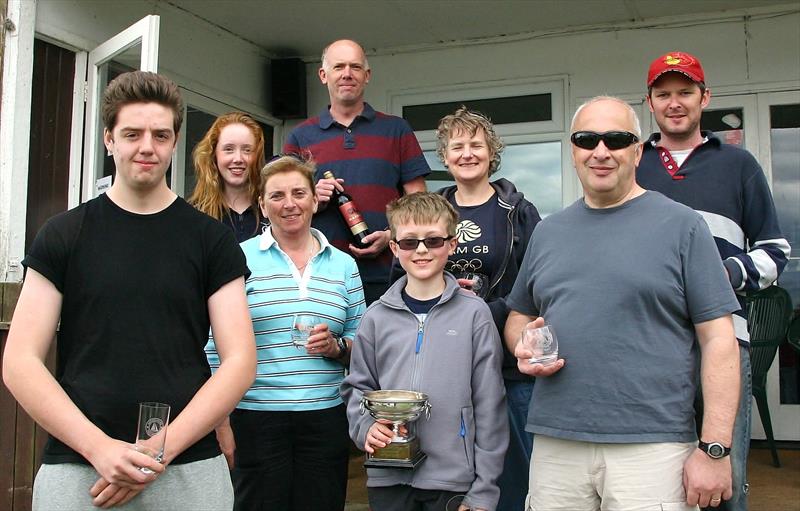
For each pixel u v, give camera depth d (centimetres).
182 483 153
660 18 459
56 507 145
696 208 221
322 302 225
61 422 141
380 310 215
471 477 197
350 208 276
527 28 480
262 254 229
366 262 280
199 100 470
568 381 172
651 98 232
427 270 209
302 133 300
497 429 201
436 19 464
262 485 215
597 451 170
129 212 158
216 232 164
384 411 189
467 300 211
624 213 177
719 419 161
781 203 446
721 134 454
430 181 509
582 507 173
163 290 154
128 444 143
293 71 524
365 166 288
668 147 233
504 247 236
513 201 242
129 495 145
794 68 439
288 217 226
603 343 168
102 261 152
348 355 229
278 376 218
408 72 514
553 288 179
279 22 471
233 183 257
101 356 150
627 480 165
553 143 482
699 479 160
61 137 388
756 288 209
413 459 192
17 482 297
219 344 160
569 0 434
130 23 420
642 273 168
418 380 202
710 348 166
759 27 445
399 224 212
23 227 353
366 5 444
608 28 470
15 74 349
